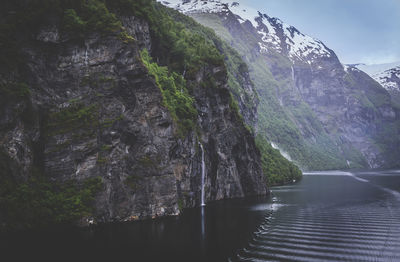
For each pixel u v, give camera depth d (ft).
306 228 207.82
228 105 370.12
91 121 207.00
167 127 240.94
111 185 207.72
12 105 187.21
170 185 233.76
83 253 152.66
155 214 223.10
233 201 329.31
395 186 509.35
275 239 181.78
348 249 165.07
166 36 329.72
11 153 184.55
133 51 226.38
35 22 202.08
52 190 193.77
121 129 216.13
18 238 170.50
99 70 215.10
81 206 193.98
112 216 206.39
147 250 158.40
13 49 194.90
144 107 229.86
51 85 206.39
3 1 198.39
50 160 196.65
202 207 284.20
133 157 220.84
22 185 185.37
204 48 366.43
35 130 196.85
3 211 177.68
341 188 482.28
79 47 212.23
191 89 320.29
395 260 149.28
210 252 157.38
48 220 185.16
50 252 153.07
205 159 316.40
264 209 279.69
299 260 148.15
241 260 148.05
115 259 146.51
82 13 219.41
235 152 379.35
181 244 169.07
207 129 326.65
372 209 281.33
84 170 200.44
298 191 441.68
